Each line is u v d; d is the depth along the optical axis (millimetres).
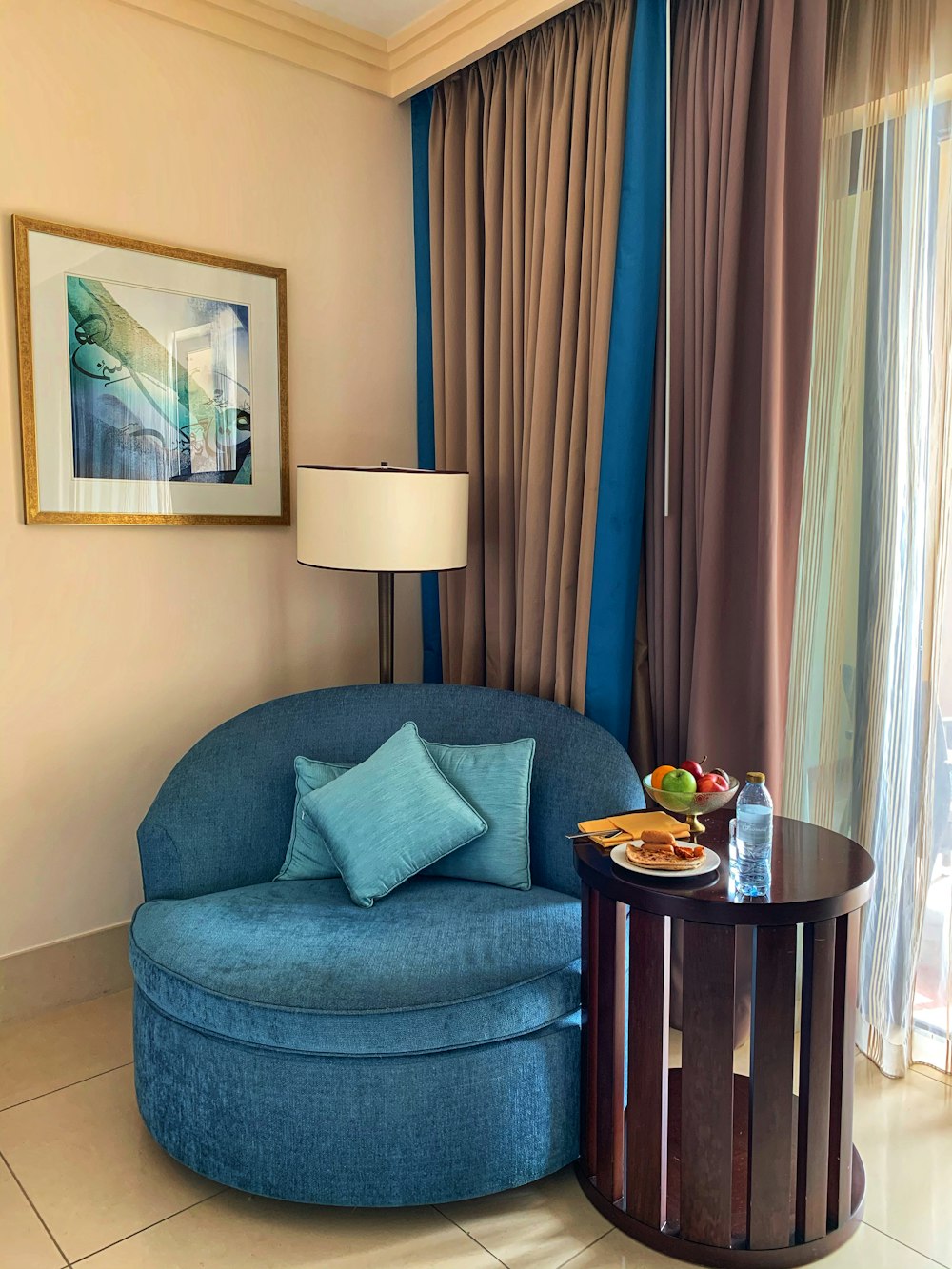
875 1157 2031
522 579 2902
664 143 2496
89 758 2691
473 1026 1821
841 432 2311
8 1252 1781
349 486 2613
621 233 2521
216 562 2904
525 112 2855
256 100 2881
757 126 2322
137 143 2648
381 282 3240
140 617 2760
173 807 2396
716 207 2402
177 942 2041
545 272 2752
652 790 1943
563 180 2713
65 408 2547
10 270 2453
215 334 2818
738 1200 1846
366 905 2186
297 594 3102
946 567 2166
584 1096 1952
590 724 2527
